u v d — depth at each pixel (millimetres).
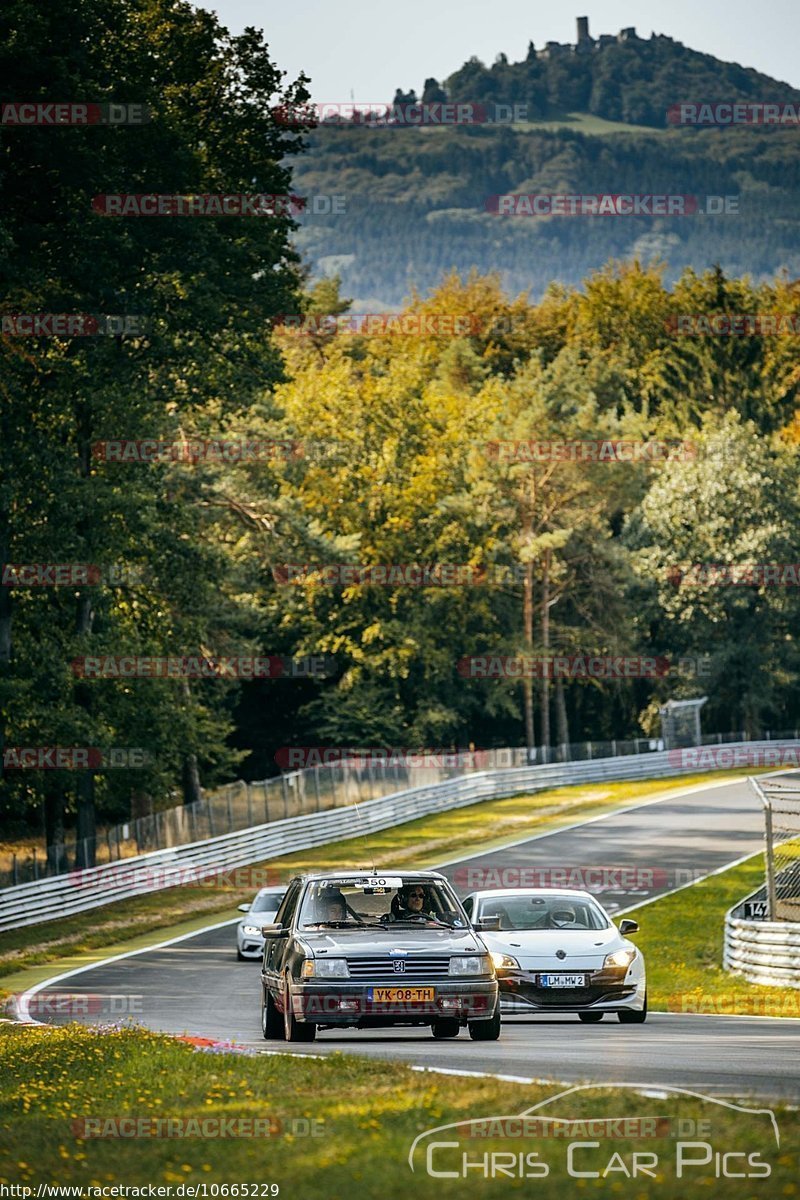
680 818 152875
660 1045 41438
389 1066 34188
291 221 120750
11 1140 28078
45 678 115438
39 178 105625
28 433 111375
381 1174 22500
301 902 44938
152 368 118688
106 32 111438
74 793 135125
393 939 42656
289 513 166125
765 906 82438
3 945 100250
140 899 121188
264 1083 32344
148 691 125875
